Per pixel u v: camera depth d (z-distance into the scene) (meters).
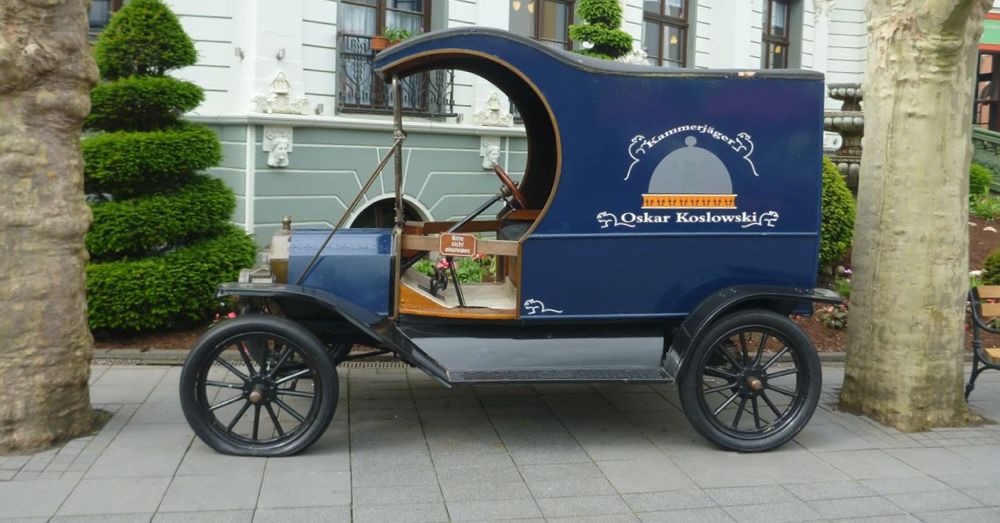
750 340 7.14
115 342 7.20
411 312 5.30
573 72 5.03
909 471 4.97
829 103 17.73
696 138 5.16
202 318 7.48
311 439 4.93
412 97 10.66
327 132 9.80
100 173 6.90
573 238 5.13
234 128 9.34
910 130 5.60
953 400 5.80
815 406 5.23
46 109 4.87
